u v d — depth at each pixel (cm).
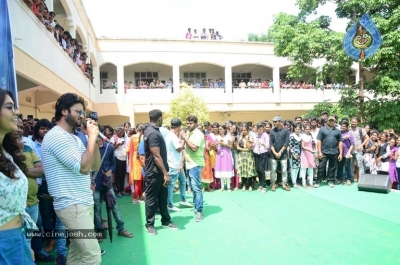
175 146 571
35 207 350
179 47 1992
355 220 516
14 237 196
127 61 1923
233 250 406
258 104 2117
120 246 425
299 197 682
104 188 440
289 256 385
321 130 791
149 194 468
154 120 475
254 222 518
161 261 377
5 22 348
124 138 757
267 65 2130
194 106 1709
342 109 1184
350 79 1280
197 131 547
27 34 564
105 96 1892
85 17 1493
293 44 1179
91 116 365
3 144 212
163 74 2222
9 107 198
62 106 259
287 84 2233
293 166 781
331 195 694
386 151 799
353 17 1142
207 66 2277
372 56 1025
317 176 799
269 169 749
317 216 543
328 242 426
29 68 574
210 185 802
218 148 768
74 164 246
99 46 1889
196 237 455
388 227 480
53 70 755
